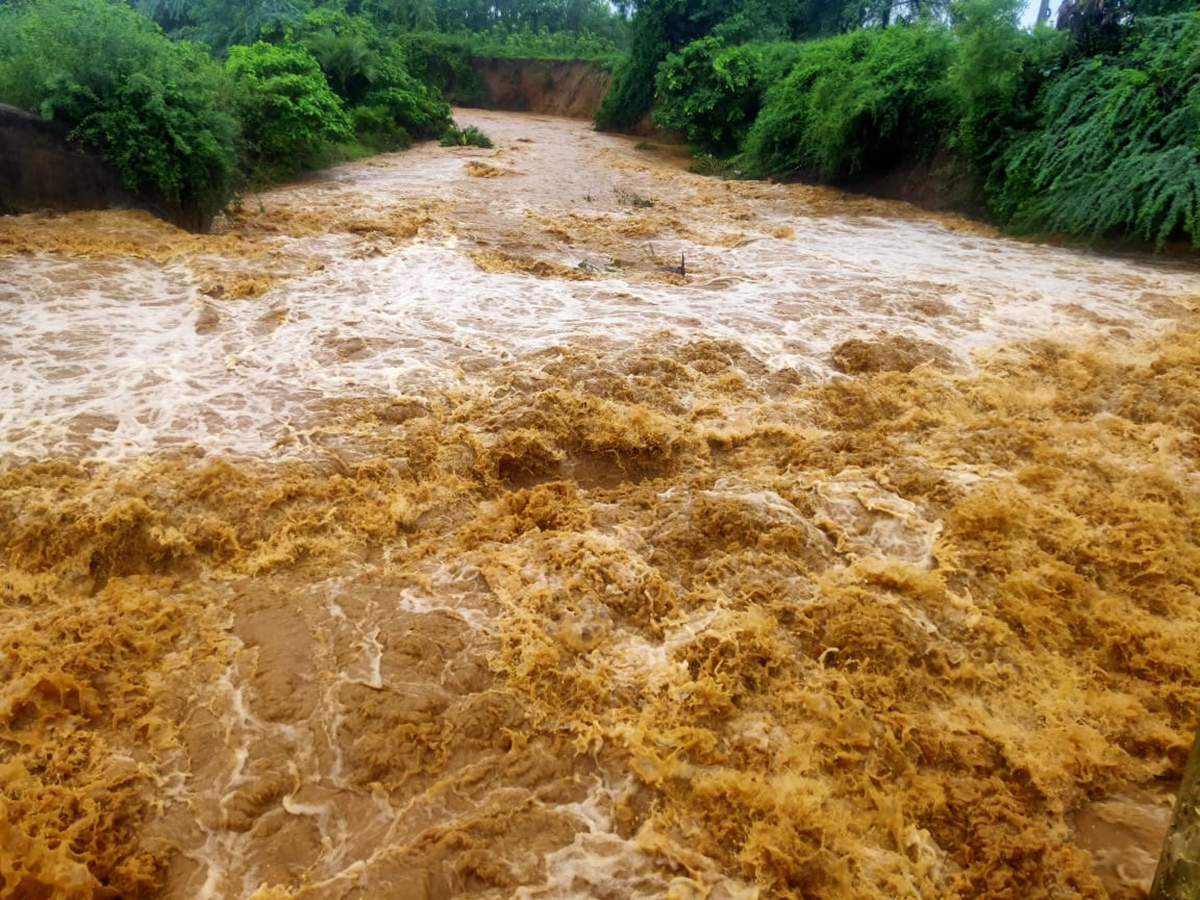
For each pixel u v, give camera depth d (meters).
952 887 3.12
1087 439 6.38
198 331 7.55
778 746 3.59
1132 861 3.23
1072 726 3.79
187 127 10.87
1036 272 11.02
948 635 4.34
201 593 4.41
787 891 3.00
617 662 4.02
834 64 18.16
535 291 9.36
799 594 4.54
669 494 5.50
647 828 3.19
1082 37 14.16
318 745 3.48
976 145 14.60
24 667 3.75
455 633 4.12
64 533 4.55
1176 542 5.12
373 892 2.90
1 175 9.55
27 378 6.31
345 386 6.57
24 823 3.04
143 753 3.44
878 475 5.74
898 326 8.56
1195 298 9.76
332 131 17.53
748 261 11.38
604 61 32.72
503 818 3.21
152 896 2.94
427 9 36.97
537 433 5.95
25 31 10.53
